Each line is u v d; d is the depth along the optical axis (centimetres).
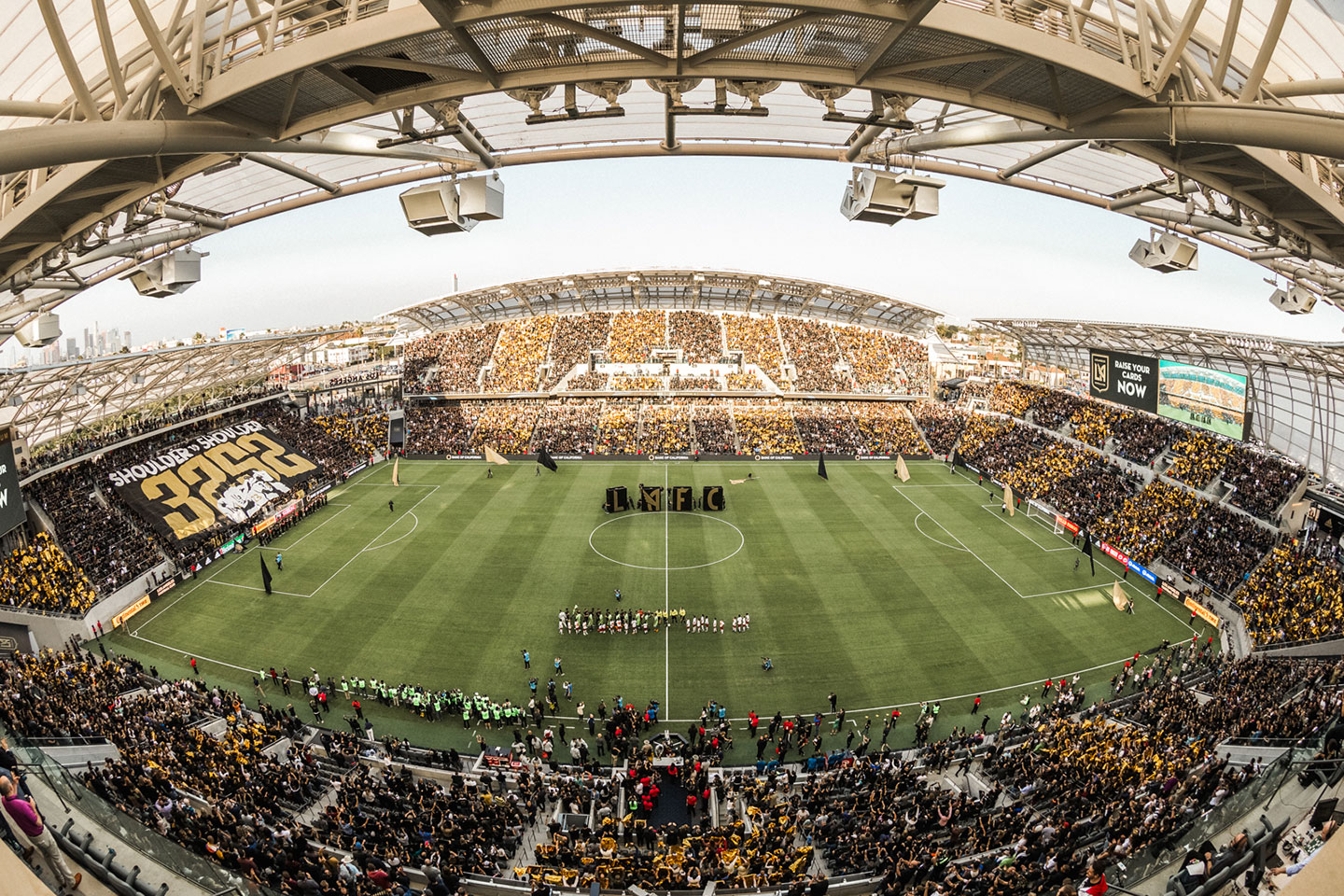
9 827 811
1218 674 3092
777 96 1927
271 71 980
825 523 5247
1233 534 4256
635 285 9038
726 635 3572
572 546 4725
